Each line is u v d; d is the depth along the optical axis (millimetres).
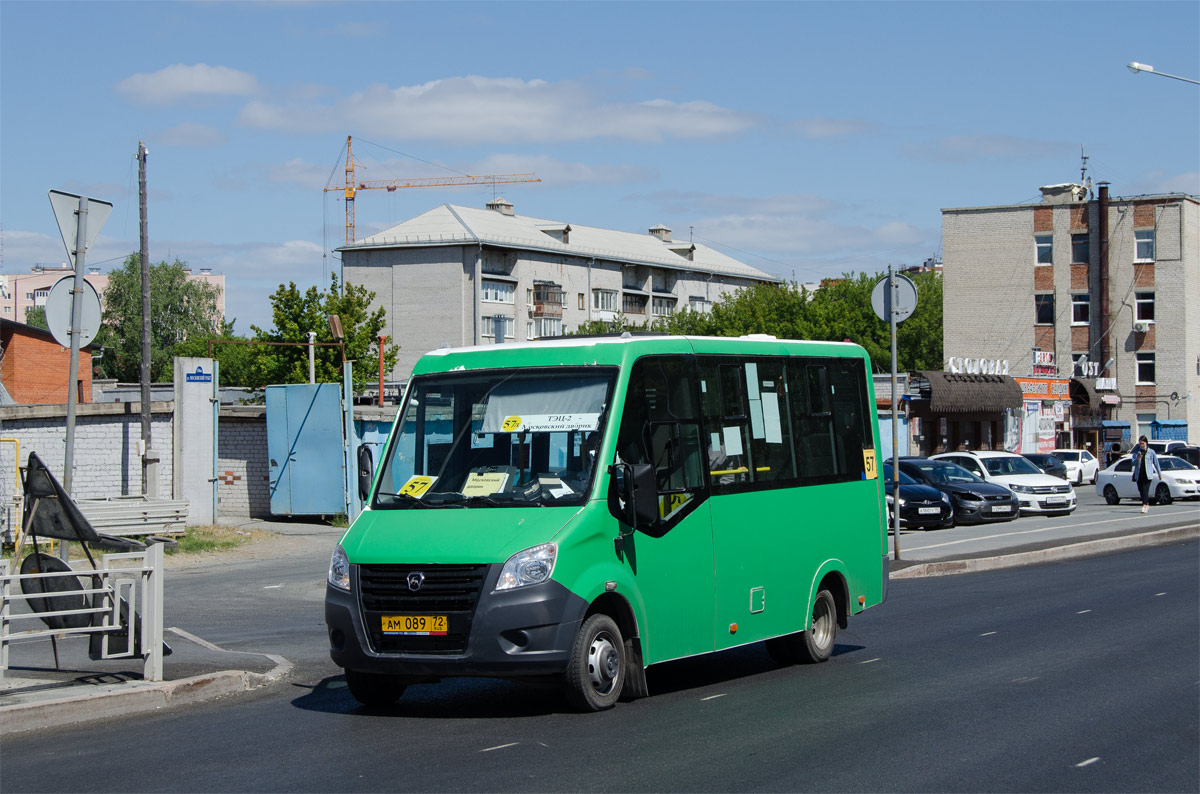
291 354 63312
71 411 14000
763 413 11195
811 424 11898
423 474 9438
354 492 27781
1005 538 25016
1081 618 14391
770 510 11047
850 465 12461
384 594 8695
